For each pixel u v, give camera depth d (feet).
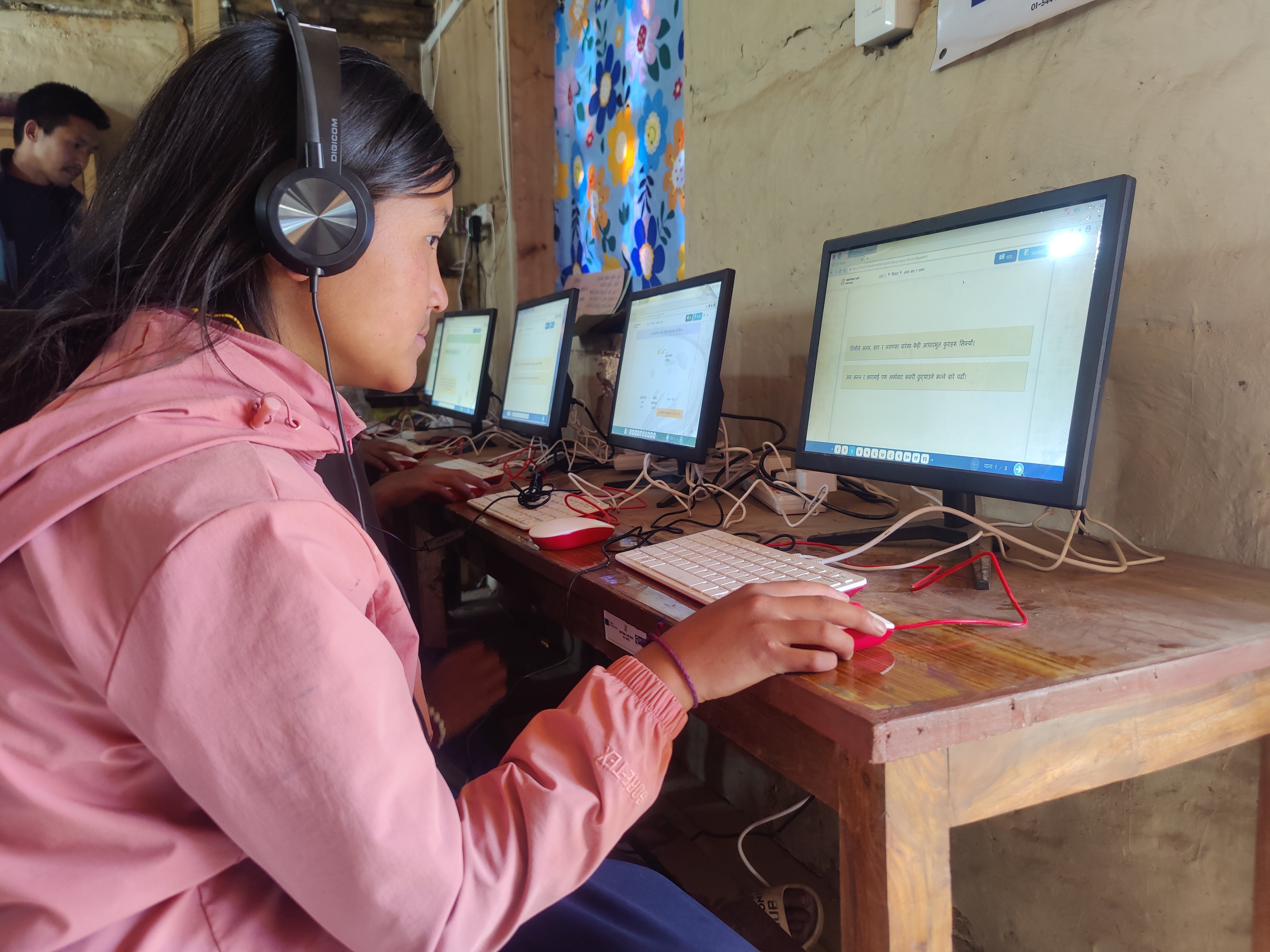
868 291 3.57
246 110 1.88
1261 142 2.81
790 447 5.35
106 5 11.97
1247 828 2.95
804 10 5.07
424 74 14.21
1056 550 3.26
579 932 2.32
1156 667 2.04
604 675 1.94
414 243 2.13
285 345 2.06
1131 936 3.42
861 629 2.10
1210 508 3.05
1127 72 3.23
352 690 1.40
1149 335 3.24
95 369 1.70
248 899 1.56
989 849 4.08
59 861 1.39
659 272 8.10
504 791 1.70
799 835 5.31
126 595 1.32
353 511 3.50
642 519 4.28
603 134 9.21
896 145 4.44
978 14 3.84
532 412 7.22
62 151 10.54
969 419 3.06
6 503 1.42
